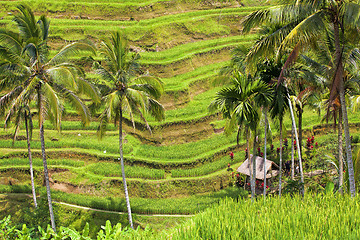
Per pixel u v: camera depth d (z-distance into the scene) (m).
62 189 37.38
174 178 37.16
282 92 25.50
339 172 25.55
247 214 12.05
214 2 63.94
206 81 52.00
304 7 17.59
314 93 27.23
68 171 38.62
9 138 43.00
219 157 40.28
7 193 36.91
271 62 24.72
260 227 10.93
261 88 24.08
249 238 10.37
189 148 41.28
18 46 24.00
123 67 27.69
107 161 39.88
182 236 11.05
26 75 24.16
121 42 27.25
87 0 63.53
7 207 34.12
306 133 41.44
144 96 26.80
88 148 41.38
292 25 19.00
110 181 36.84
